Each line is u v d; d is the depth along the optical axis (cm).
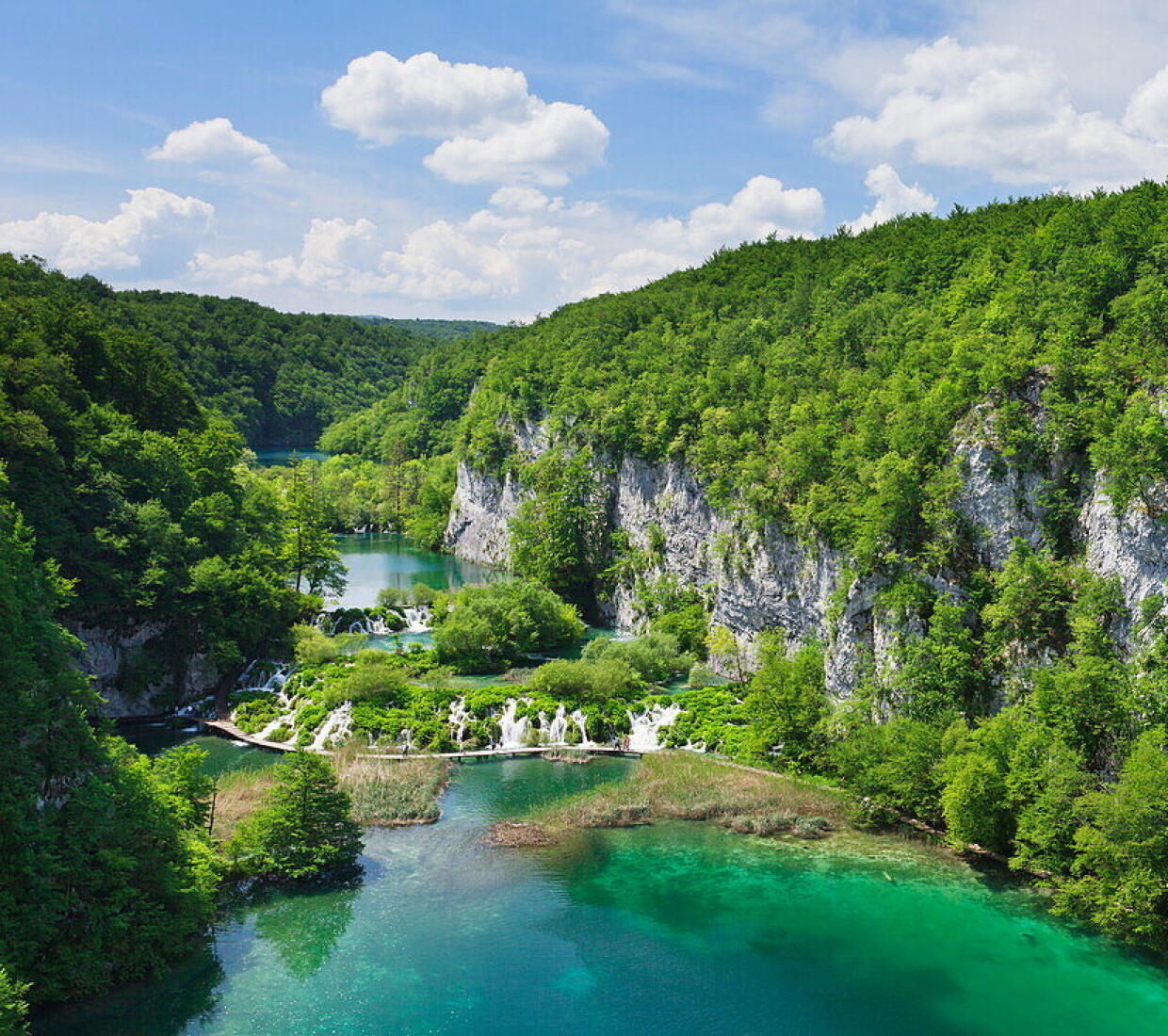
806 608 8694
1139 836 4816
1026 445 6706
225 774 7194
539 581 12581
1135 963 4847
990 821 5666
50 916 4450
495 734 8175
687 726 8125
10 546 5516
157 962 4731
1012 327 7688
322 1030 4303
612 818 6562
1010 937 5103
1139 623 5688
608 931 5181
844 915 5341
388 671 8806
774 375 10906
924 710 6569
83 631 8619
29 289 14838
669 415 11931
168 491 10131
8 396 9044
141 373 12269
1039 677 5784
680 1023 4366
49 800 4844
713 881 5744
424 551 19112
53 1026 4322
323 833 5828
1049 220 9938
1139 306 6662
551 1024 4356
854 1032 4291
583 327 17625
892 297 10969
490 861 6003
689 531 11219
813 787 6994
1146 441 5856
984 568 6819
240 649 9862
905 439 7412
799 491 9019
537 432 16100
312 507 12281
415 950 4981
